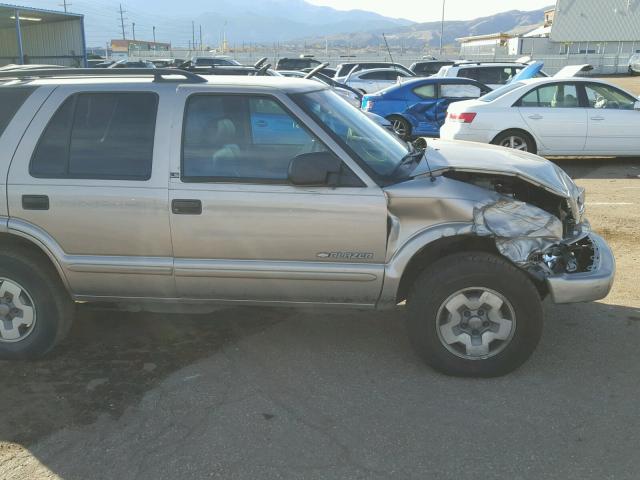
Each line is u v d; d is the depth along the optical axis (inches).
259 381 153.7
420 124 569.6
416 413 138.3
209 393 148.1
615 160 474.6
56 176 155.3
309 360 164.6
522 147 432.1
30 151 156.8
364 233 148.3
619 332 177.9
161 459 123.4
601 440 127.4
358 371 158.2
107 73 165.8
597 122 426.3
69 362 165.2
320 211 148.0
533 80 438.6
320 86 179.5
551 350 167.5
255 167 151.9
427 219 147.6
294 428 133.2
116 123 155.9
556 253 156.6
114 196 152.3
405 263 148.3
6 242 163.0
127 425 135.3
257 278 153.9
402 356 166.4
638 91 1097.4
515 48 2444.6
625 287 212.2
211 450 126.0
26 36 1289.4
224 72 190.4
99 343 176.4
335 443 127.7
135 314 197.2
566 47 2421.3
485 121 428.8
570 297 148.8
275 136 152.6
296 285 154.1
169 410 140.9
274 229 149.9
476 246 154.5
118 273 157.0
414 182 149.2
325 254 150.8
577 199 164.4
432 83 569.9
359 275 150.7
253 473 118.6
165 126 153.6
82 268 156.9
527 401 142.5
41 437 131.3
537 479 115.7
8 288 161.2
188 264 154.3
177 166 152.1
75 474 119.5
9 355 163.8
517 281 146.0
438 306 148.8
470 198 147.0
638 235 272.1
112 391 149.7
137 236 153.9
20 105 159.6
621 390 146.9
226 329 184.9
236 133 153.3
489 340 150.8
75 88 158.2
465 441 127.6
